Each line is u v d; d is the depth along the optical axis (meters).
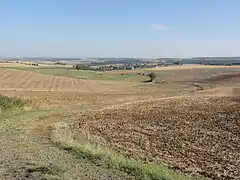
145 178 12.27
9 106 36.03
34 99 49.94
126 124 33.03
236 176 16.05
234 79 129.00
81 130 28.56
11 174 11.91
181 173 15.68
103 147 20.62
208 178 15.48
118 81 127.62
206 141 25.09
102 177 12.12
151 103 54.78
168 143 23.97
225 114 40.69
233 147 23.05
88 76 136.88
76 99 57.53
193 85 114.56
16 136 21.45
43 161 14.07
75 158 14.95
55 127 28.08
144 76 160.88
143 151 20.73
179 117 38.56
